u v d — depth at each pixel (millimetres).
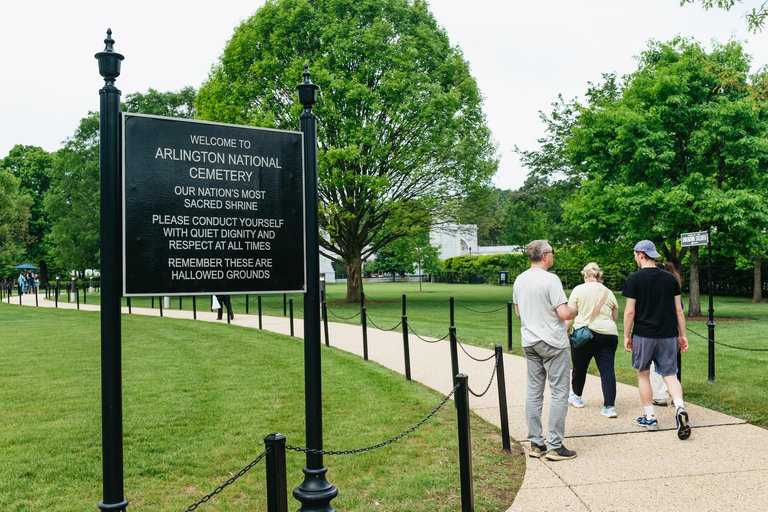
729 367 9672
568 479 4859
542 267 5715
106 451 3160
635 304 6238
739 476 4785
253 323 18484
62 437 6191
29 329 17062
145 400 7809
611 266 37125
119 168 3424
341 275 87688
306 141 4055
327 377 9352
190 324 18031
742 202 16641
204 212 3738
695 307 18609
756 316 18641
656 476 4855
